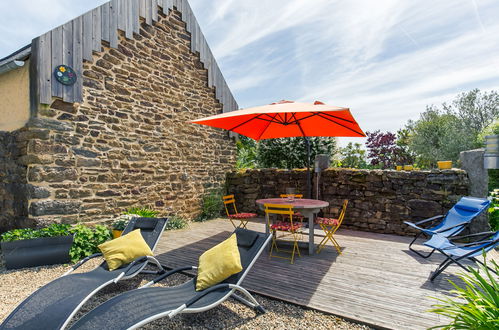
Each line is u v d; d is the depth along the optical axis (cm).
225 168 884
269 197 771
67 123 508
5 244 389
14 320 202
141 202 633
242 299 281
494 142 489
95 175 548
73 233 446
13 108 513
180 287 266
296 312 270
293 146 934
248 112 406
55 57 493
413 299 289
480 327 166
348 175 639
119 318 191
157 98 681
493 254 443
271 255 443
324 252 459
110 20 582
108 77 578
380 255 441
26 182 475
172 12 728
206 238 561
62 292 239
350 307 274
